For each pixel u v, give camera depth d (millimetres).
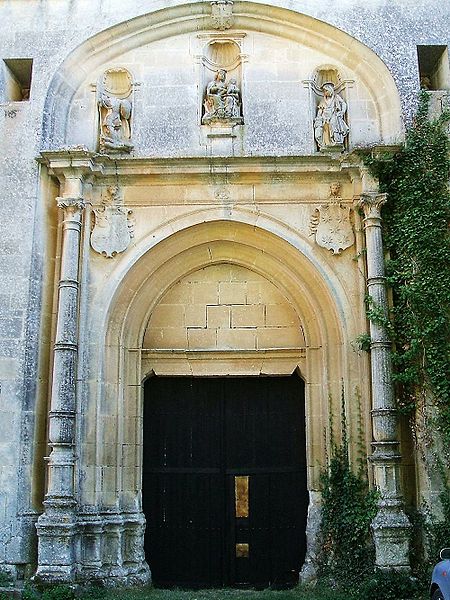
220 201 13914
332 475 12875
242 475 14164
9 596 11609
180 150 14172
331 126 14125
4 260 13477
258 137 14211
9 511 12406
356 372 13188
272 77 14539
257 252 14250
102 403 13203
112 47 14727
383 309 12867
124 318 13742
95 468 12852
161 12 14641
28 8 14797
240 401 14477
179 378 14523
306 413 13789
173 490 14094
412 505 12609
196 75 14578
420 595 11398
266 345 14242
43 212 13859
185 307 14461
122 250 13734
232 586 13633
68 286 13156
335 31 14539
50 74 14375
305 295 13922
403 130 13875
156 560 13766
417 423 12531
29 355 13102
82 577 12211
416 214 13102
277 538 13859
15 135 14078
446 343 12625
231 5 14617
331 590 12039
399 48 14438
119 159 13797
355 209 13734
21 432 12727
